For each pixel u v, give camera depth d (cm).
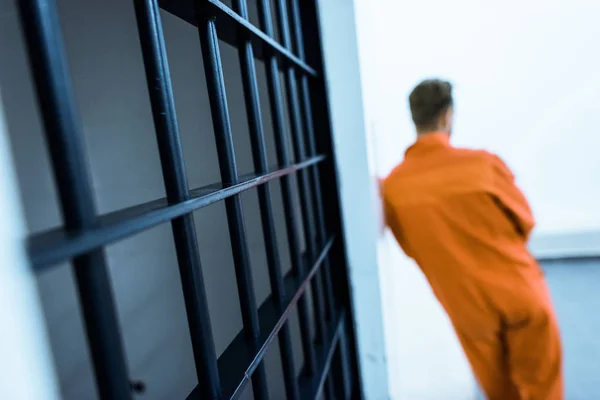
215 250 110
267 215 66
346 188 108
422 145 131
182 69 103
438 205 124
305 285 79
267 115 104
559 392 128
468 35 256
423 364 163
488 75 264
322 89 104
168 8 44
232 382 47
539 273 131
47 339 20
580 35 247
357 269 112
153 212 33
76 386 135
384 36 216
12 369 18
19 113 117
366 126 104
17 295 19
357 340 116
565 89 258
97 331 28
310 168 97
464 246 123
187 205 39
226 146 52
